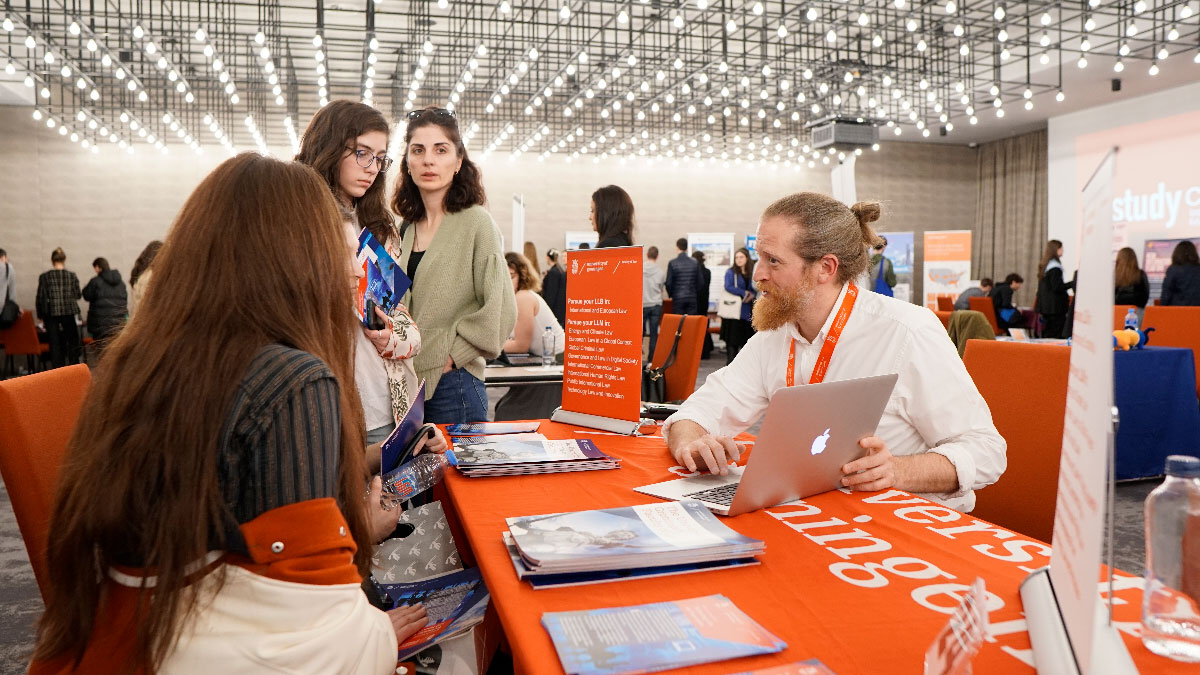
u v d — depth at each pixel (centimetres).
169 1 854
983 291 1190
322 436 90
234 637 85
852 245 168
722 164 1365
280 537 86
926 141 1512
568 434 202
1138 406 424
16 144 1173
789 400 115
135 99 1155
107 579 90
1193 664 72
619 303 208
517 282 427
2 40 902
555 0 895
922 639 81
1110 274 56
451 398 247
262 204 98
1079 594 65
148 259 623
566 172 1400
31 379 134
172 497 84
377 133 197
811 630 83
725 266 1389
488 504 136
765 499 128
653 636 79
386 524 138
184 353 89
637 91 1054
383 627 96
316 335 99
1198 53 789
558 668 74
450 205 250
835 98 957
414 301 248
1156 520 79
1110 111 1186
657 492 141
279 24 795
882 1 832
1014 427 177
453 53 976
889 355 166
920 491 147
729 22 694
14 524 398
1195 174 1063
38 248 1189
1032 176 1400
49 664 91
